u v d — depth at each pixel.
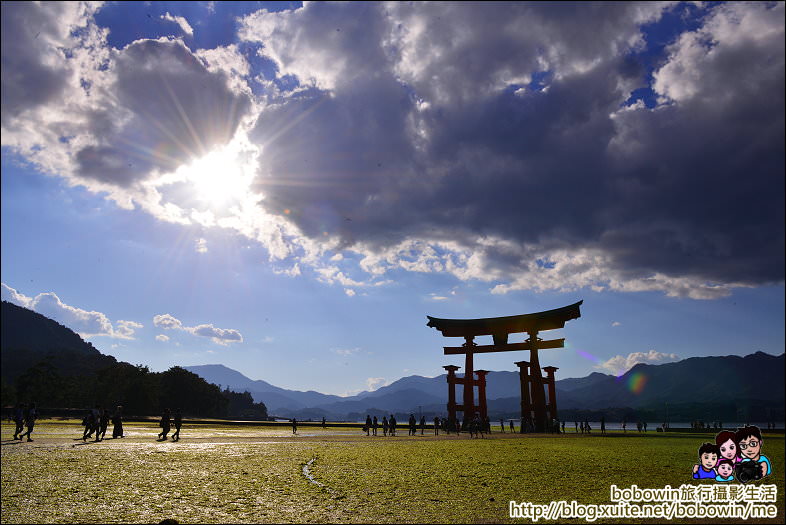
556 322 66.81
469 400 71.19
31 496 12.25
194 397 179.38
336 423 92.44
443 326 74.56
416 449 27.75
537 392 66.31
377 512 10.95
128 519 10.19
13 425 53.28
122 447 25.70
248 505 11.59
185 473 16.38
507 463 20.25
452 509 11.27
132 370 162.00
